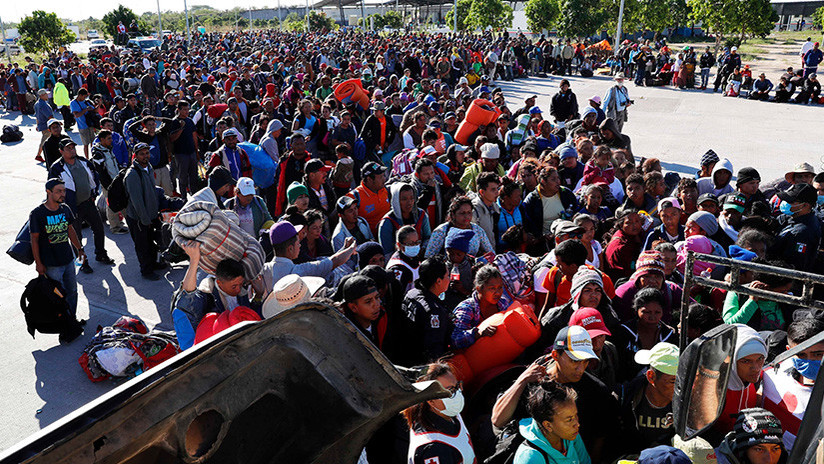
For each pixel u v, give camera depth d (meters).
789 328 3.52
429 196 6.62
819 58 24.86
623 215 5.94
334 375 1.44
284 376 1.42
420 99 13.59
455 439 3.04
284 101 14.67
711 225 5.83
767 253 5.80
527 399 3.06
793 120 18.86
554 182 6.55
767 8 35.38
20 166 13.45
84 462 1.17
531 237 6.36
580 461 3.18
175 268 8.02
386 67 25.30
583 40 44.97
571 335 3.31
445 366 3.05
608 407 3.44
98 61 28.14
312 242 5.73
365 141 10.62
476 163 8.03
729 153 14.52
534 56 31.55
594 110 11.31
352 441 1.56
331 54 30.17
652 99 23.34
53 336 6.33
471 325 4.39
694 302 4.59
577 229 5.25
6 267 8.11
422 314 4.20
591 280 4.22
